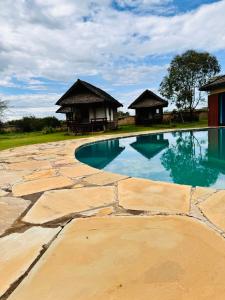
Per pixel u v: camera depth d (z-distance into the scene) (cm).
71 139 1380
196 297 144
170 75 3334
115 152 1060
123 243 202
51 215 267
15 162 638
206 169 701
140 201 298
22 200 321
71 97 2320
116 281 159
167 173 653
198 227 224
